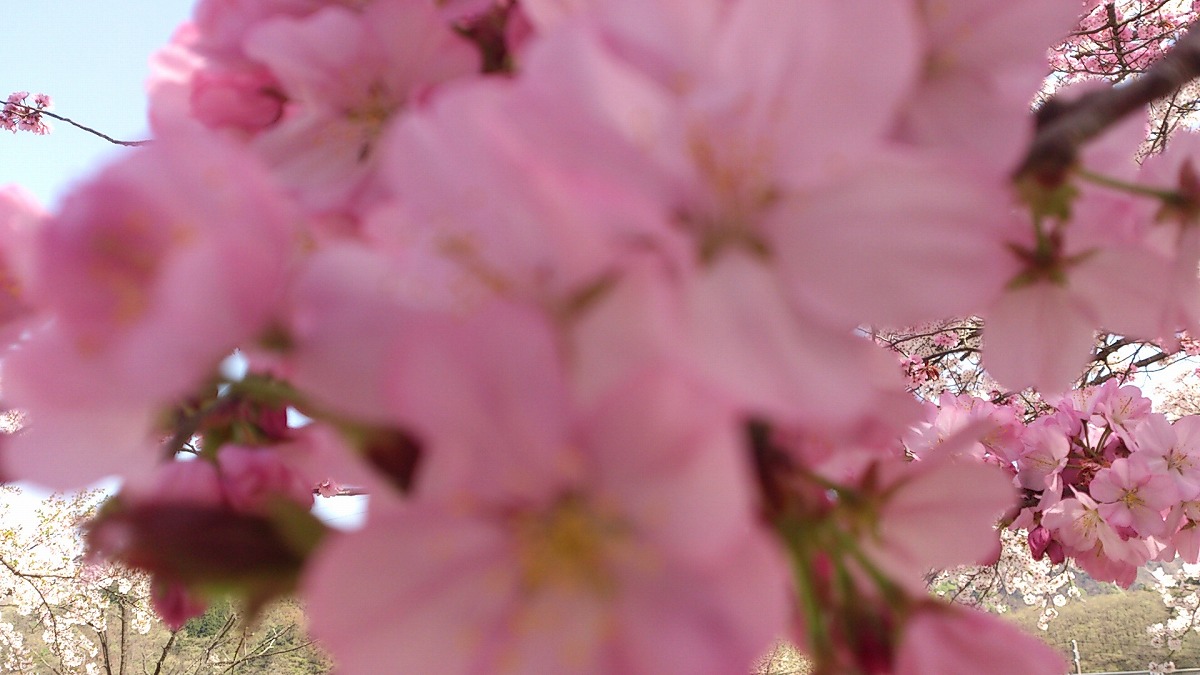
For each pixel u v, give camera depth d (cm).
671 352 23
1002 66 27
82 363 23
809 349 24
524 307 23
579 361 23
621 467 23
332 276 23
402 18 28
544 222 23
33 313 25
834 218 24
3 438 24
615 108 24
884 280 24
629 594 23
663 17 25
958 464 28
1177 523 67
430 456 23
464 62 28
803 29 24
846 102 25
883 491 28
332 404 23
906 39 24
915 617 26
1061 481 73
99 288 23
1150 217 30
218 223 23
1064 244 29
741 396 23
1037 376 30
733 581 23
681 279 23
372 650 23
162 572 24
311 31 28
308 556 24
